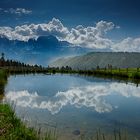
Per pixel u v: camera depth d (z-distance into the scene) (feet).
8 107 66.08
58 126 64.59
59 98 124.36
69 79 308.81
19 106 95.09
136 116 80.53
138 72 310.24
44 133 56.59
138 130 62.39
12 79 286.46
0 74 209.15
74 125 65.92
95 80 286.87
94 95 140.36
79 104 105.50
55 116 77.56
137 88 184.03
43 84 219.82
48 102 109.19
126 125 67.82
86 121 71.41
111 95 140.97
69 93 149.69
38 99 118.62
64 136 55.52
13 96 127.03
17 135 45.57
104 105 104.01
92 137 55.31
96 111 88.79
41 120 70.95
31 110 87.10
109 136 56.49
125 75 339.98
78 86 202.39
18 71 510.58
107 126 66.23
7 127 48.42
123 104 106.83
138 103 110.11
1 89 161.68
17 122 53.83
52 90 166.61
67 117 76.54
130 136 56.85
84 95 139.74
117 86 201.87
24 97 124.57
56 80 285.02
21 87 184.75
